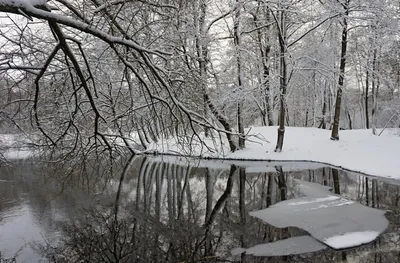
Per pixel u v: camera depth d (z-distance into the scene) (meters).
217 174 15.98
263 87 20.84
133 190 12.97
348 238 7.56
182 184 14.19
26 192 11.98
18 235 7.96
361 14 17.95
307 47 20.09
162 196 12.07
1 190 12.20
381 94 29.42
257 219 9.16
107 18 6.27
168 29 7.96
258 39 22.94
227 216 9.55
